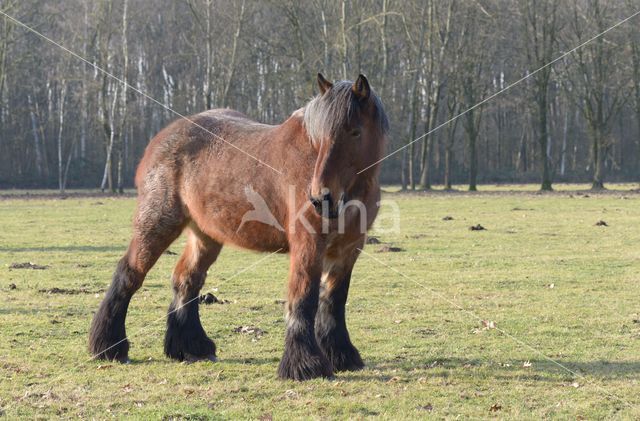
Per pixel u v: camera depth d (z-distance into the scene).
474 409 6.71
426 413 6.58
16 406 6.75
